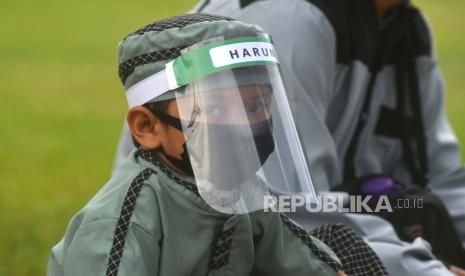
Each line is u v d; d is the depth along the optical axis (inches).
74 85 1475.1
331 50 443.5
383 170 507.2
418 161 503.2
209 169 326.6
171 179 339.9
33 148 1055.0
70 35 1952.5
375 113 484.4
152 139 338.3
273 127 338.3
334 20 443.5
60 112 1275.8
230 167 325.7
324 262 365.4
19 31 1983.3
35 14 2204.7
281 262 363.3
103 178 916.6
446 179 509.4
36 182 882.8
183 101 328.8
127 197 332.5
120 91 1439.5
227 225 340.2
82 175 923.4
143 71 335.9
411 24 490.9
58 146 1069.8
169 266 333.7
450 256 452.1
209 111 325.4
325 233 390.9
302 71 431.2
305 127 430.3
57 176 916.0
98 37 1927.9
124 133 489.4
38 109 1286.9
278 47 433.7
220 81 326.0
